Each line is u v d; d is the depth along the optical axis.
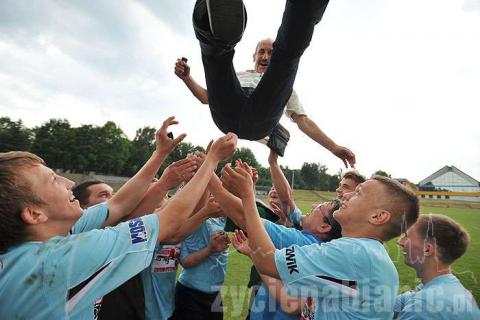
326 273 1.51
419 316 1.92
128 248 1.33
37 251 1.24
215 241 2.81
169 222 1.49
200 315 2.92
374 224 1.70
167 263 2.65
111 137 59.41
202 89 2.61
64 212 1.36
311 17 1.52
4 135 55.47
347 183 2.77
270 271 1.61
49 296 1.19
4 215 1.23
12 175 1.25
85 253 1.24
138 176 2.15
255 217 1.71
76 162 57.06
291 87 1.85
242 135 2.07
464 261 7.21
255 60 2.76
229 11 1.42
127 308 2.14
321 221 2.37
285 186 3.33
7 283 1.19
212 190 1.96
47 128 59.34
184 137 2.18
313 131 2.79
